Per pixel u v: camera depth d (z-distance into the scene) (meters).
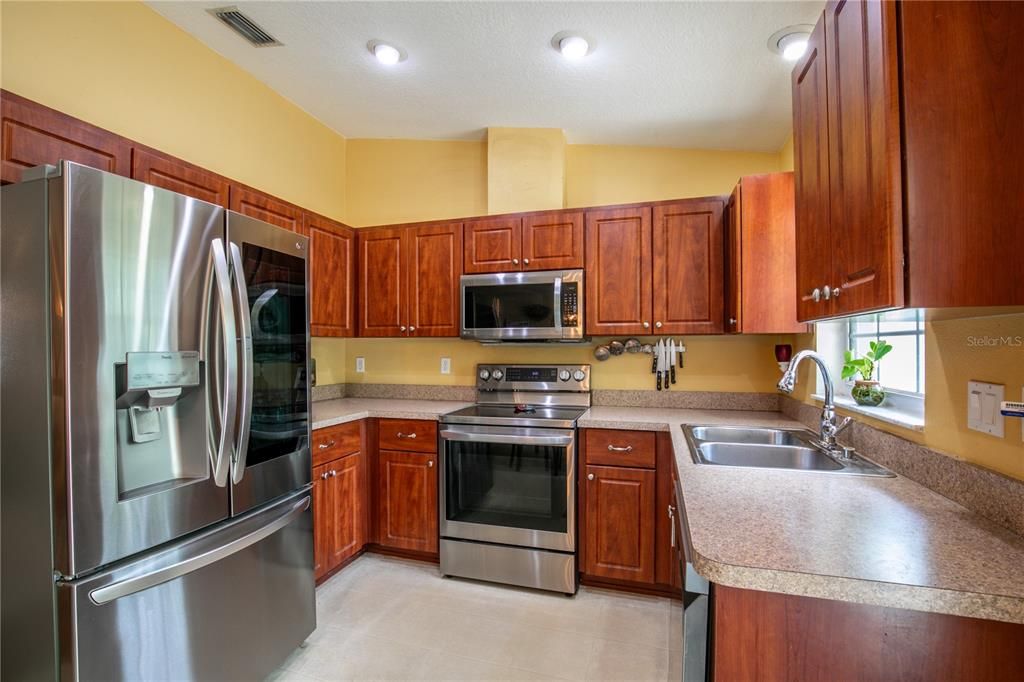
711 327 2.45
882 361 1.87
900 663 0.79
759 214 2.14
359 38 2.16
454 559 2.51
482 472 2.48
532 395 2.93
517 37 2.03
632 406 2.83
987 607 0.71
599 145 2.95
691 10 1.75
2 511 1.22
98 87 1.90
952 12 0.81
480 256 2.80
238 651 1.59
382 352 3.30
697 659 0.90
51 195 1.16
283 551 1.79
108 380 1.22
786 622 0.83
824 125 1.12
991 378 0.99
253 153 2.58
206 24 2.16
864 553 0.84
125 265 1.27
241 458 1.57
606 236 2.61
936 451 1.18
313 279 2.66
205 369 1.47
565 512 2.34
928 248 0.81
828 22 1.09
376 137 3.27
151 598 1.33
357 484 2.62
